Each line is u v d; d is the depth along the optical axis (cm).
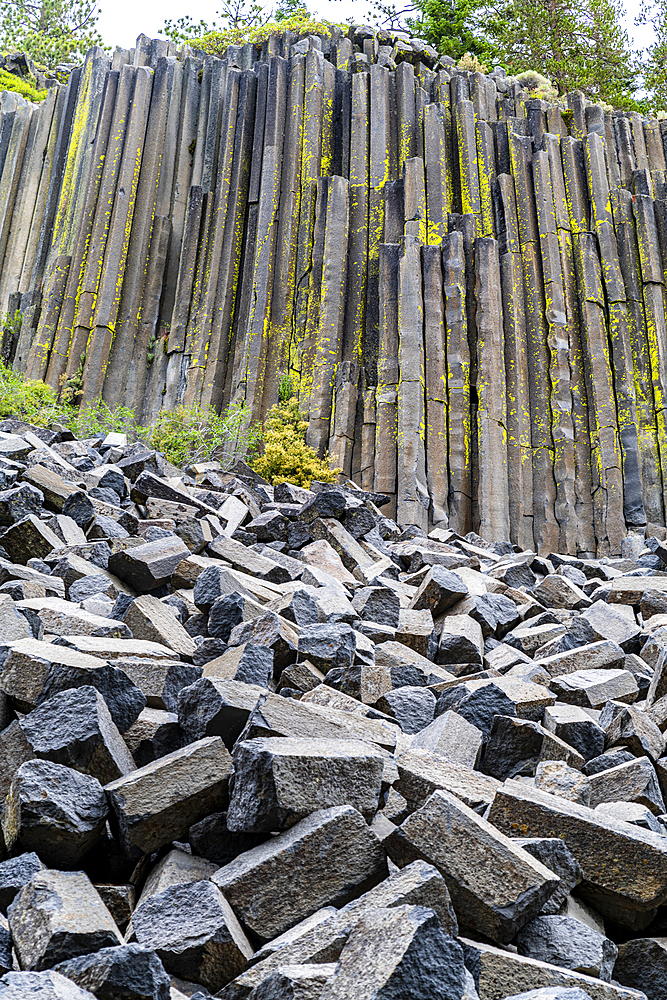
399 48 2397
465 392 1847
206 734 327
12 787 279
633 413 1919
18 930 235
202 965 242
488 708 417
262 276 2028
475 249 1978
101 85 2350
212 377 2014
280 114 2170
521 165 2108
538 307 2002
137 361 2119
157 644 419
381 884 255
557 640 585
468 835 269
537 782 364
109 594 546
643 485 1880
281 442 1745
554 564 995
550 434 1923
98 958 212
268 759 272
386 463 1773
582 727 414
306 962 234
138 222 2198
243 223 2145
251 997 225
